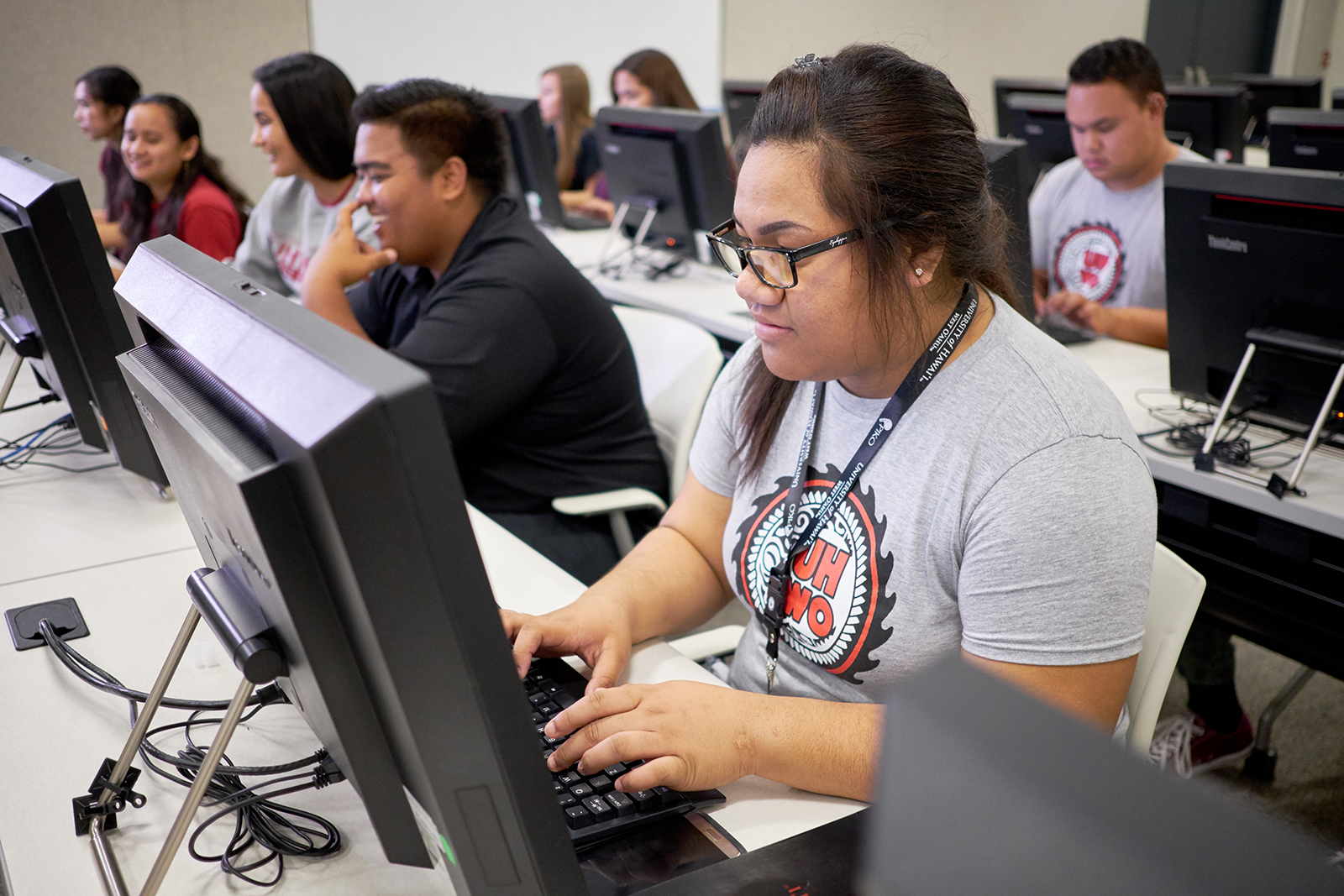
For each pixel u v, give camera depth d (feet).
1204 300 5.48
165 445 2.41
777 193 2.73
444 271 6.18
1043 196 9.29
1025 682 2.77
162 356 2.48
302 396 1.69
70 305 4.16
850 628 3.18
